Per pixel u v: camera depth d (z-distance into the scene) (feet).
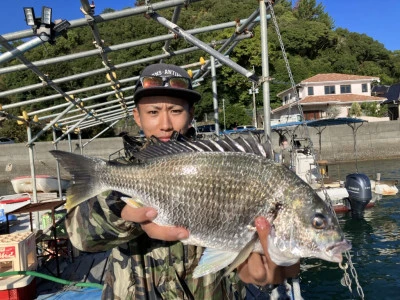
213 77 21.91
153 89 7.18
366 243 37.27
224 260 6.02
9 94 17.44
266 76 11.66
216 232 6.18
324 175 55.21
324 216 6.08
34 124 28.94
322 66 168.96
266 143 6.89
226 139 6.81
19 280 15.90
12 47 10.88
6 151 97.19
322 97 132.77
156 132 7.47
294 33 169.68
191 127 8.11
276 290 10.39
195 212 6.24
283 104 139.85
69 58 14.87
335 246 5.99
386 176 80.18
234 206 6.17
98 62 70.38
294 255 6.01
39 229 26.40
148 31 76.28
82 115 35.24
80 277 19.40
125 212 6.11
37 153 96.58
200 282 6.72
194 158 6.42
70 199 6.34
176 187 6.33
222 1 175.32
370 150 110.01
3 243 16.47
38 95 81.92
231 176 6.24
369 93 137.80
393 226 42.27
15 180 52.06
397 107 146.61
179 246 6.81
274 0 12.10
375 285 27.89
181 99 7.48
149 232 6.17
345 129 109.91
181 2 12.19
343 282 9.51
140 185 6.45
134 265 6.75
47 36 10.68
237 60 136.67
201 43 12.54
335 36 184.03
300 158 51.70
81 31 79.15
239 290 7.56
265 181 6.21
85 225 6.41
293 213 6.07
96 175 6.55
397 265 31.27
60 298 16.57
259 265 6.00
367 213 48.37
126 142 7.61
